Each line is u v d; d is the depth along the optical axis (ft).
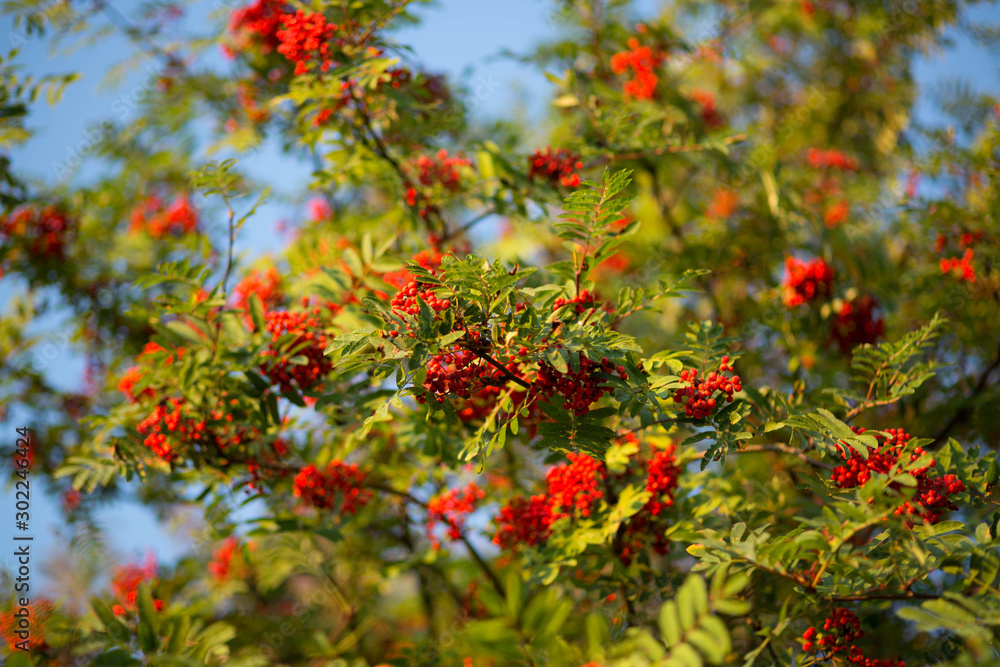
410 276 13.05
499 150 17.75
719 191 26.21
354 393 14.19
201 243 21.65
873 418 18.86
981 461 11.06
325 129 16.48
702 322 12.28
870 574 10.44
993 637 8.96
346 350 9.64
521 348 9.67
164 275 13.69
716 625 7.05
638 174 22.63
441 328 9.87
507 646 7.48
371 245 15.02
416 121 17.76
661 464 12.86
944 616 8.53
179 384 14.02
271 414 14.55
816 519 9.59
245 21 21.88
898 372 13.21
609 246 11.49
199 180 13.57
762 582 13.47
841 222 23.06
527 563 14.57
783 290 19.76
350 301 14.75
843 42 28.48
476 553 16.98
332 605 23.13
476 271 9.68
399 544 20.80
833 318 19.39
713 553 10.48
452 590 19.93
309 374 14.38
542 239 24.53
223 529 15.49
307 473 15.37
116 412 15.33
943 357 19.43
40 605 16.20
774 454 18.21
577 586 14.46
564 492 12.99
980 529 9.66
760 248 22.47
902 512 10.86
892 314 20.68
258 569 20.66
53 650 15.46
